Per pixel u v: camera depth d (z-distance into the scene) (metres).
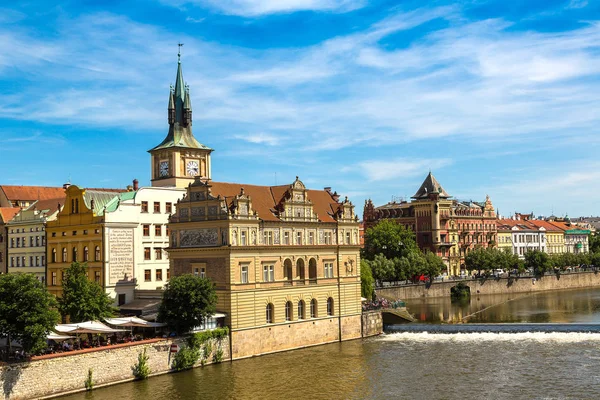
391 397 79.56
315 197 121.06
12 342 86.06
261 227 103.88
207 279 95.25
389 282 192.38
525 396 79.12
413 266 190.62
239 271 99.50
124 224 115.25
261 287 102.50
